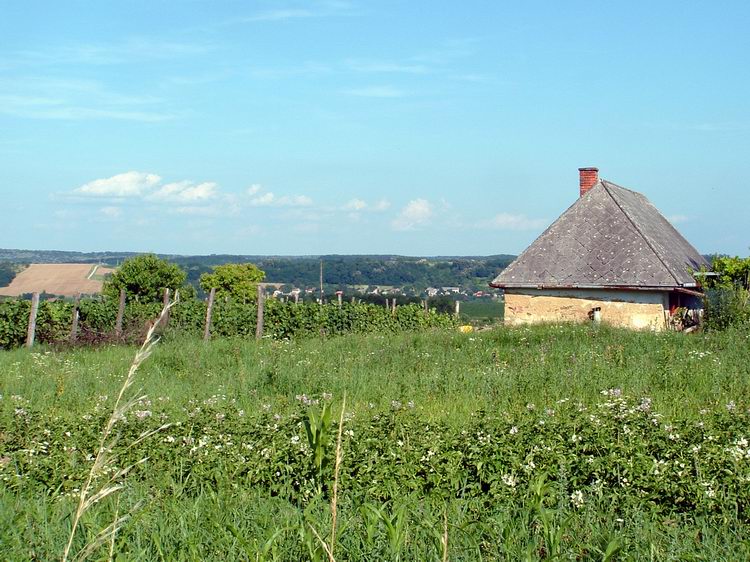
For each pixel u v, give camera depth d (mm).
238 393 15070
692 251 36000
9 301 26375
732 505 7176
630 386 14531
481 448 8367
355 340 24156
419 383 15375
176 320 28625
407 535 6395
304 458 8219
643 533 6598
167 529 6668
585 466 7914
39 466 8789
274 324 30688
